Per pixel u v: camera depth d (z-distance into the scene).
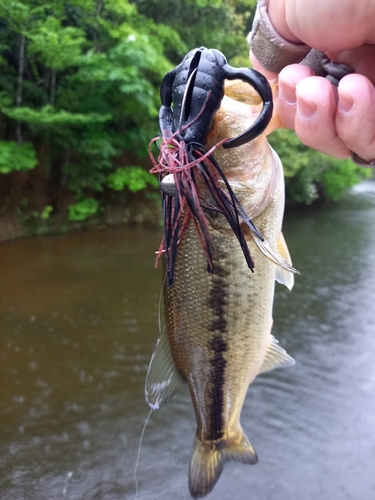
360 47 0.18
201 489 0.31
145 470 0.68
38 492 0.64
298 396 0.88
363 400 0.87
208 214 0.24
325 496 0.65
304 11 0.16
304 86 0.17
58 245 1.85
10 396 0.83
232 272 0.26
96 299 1.30
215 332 0.27
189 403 0.85
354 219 2.74
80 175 2.04
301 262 1.79
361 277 1.61
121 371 0.93
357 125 0.16
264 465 0.71
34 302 1.26
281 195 0.25
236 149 0.23
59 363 0.95
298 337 1.12
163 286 0.28
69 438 0.74
